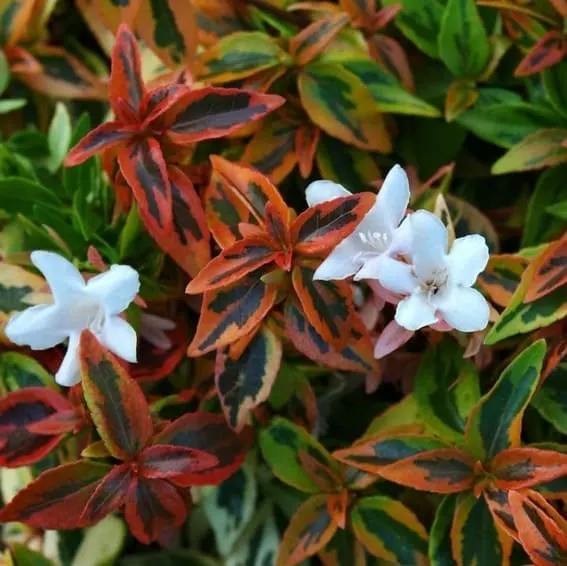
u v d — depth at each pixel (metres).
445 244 0.25
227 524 0.29
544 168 0.29
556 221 0.29
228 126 0.27
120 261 0.28
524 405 0.26
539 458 0.26
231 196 0.28
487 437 0.26
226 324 0.26
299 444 0.28
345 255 0.26
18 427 0.27
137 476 0.26
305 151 0.29
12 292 0.28
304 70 0.29
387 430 0.27
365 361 0.27
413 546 0.27
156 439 0.27
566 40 0.29
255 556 0.29
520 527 0.25
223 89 0.27
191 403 0.29
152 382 0.29
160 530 0.27
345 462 0.27
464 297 0.25
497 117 0.29
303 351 0.26
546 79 0.29
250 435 0.28
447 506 0.26
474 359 0.28
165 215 0.27
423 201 0.29
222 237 0.27
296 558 0.27
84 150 0.27
